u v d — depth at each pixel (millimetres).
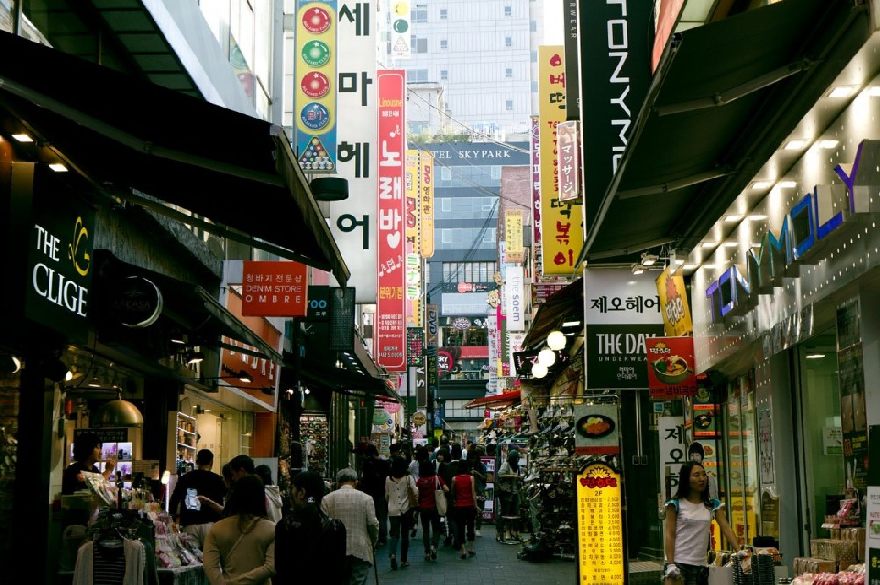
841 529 8625
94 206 9852
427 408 63469
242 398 19219
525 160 103250
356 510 10547
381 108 26188
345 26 21578
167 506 13102
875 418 8148
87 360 11867
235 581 7047
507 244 44781
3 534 9164
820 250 8555
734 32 5855
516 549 20016
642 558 17953
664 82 6328
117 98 6504
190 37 12875
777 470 11195
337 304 20109
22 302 8094
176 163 7824
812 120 8516
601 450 12578
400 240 27969
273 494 11961
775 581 8125
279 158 6660
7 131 8227
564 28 18047
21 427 9258
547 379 26766
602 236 10406
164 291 11242
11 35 6027
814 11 6105
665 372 12578
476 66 112688
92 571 8250
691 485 8242
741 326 11953
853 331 8539
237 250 18578
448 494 20594
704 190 10133
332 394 30109
